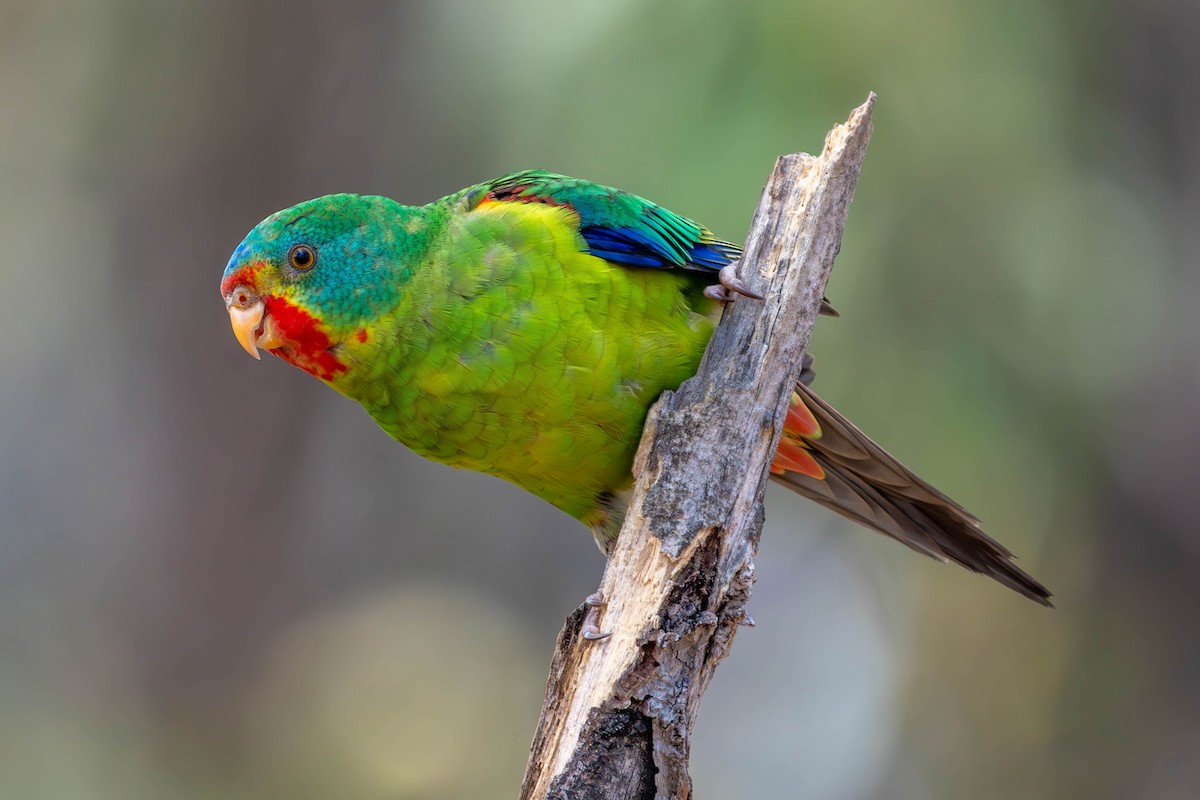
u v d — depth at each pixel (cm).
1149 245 1229
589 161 1108
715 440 607
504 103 1170
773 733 1789
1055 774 1436
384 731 1680
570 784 568
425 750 1683
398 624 1759
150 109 1416
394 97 1420
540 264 681
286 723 1502
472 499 1838
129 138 1423
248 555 1459
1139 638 1412
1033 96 1098
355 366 692
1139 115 1305
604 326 684
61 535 1595
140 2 1393
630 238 696
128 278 1457
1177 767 1401
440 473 1806
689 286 713
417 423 705
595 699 571
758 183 1044
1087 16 1181
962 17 1073
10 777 1438
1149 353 1229
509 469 723
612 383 684
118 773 1445
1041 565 1338
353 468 1731
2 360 1669
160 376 1452
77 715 1471
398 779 1645
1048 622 1448
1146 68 1295
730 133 1056
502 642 1816
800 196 631
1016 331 1110
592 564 1900
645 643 573
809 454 809
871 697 1719
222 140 1416
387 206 691
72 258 1534
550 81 1129
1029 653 1463
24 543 1608
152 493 1464
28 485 1645
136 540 1478
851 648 1788
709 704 1820
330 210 685
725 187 1050
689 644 579
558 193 712
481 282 676
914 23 1055
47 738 1466
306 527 1503
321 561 1636
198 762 1452
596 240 696
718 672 1830
